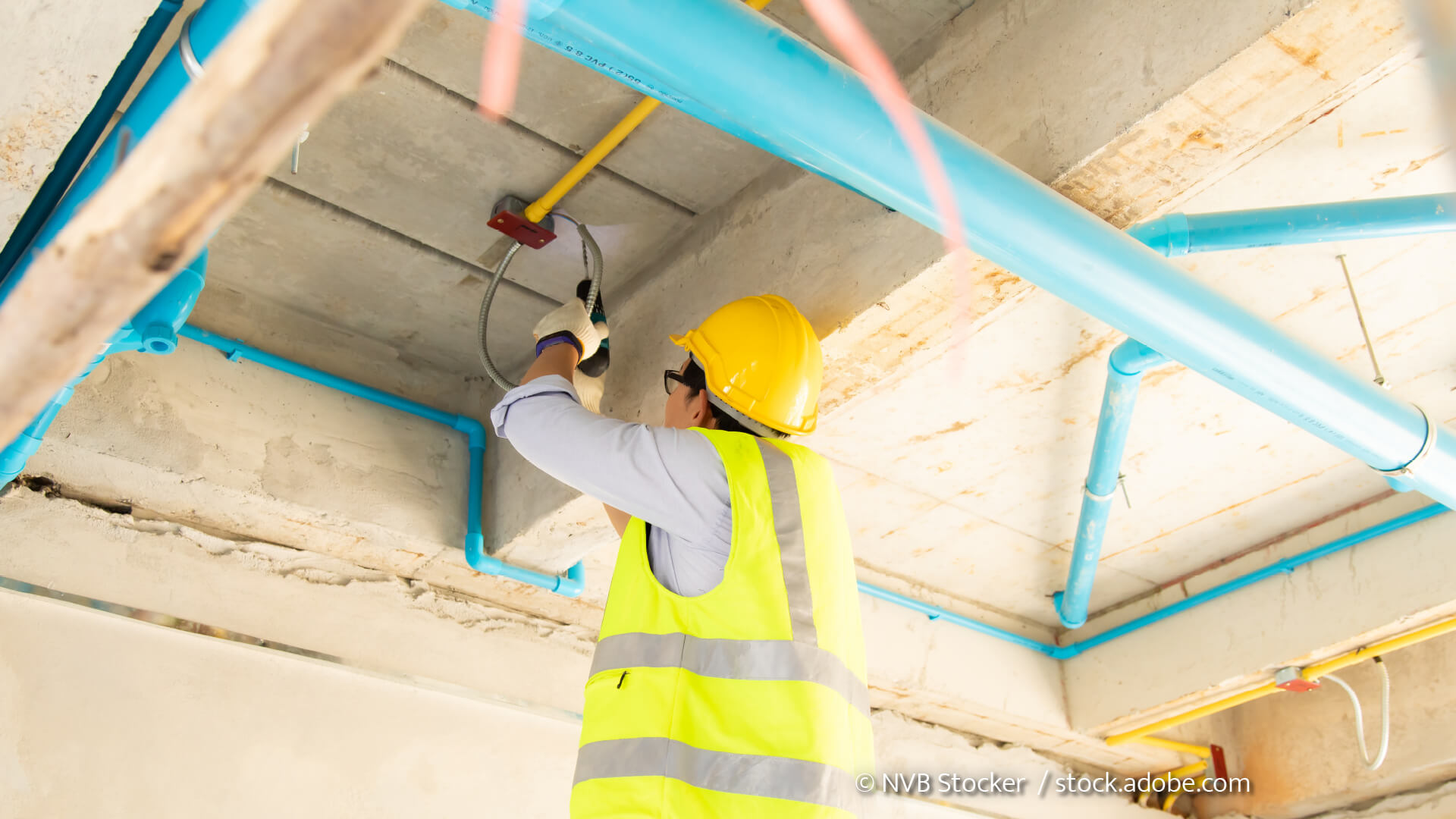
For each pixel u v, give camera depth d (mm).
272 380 2893
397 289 2955
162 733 2418
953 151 1627
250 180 506
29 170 1624
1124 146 1802
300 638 2750
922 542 3721
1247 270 2543
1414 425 2088
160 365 2709
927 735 4074
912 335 2178
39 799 2221
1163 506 3549
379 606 2943
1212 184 2227
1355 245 2451
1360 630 3396
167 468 2576
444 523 2979
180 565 2660
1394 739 3996
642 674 1404
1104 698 4043
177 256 544
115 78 1652
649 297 2738
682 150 2506
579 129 2455
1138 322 1834
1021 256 1725
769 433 1839
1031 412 3031
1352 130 2119
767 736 1351
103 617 2471
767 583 1440
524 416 1601
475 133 2469
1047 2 2008
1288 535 3695
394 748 2732
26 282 578
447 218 2711
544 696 3100
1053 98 1924
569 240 2760
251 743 2525
